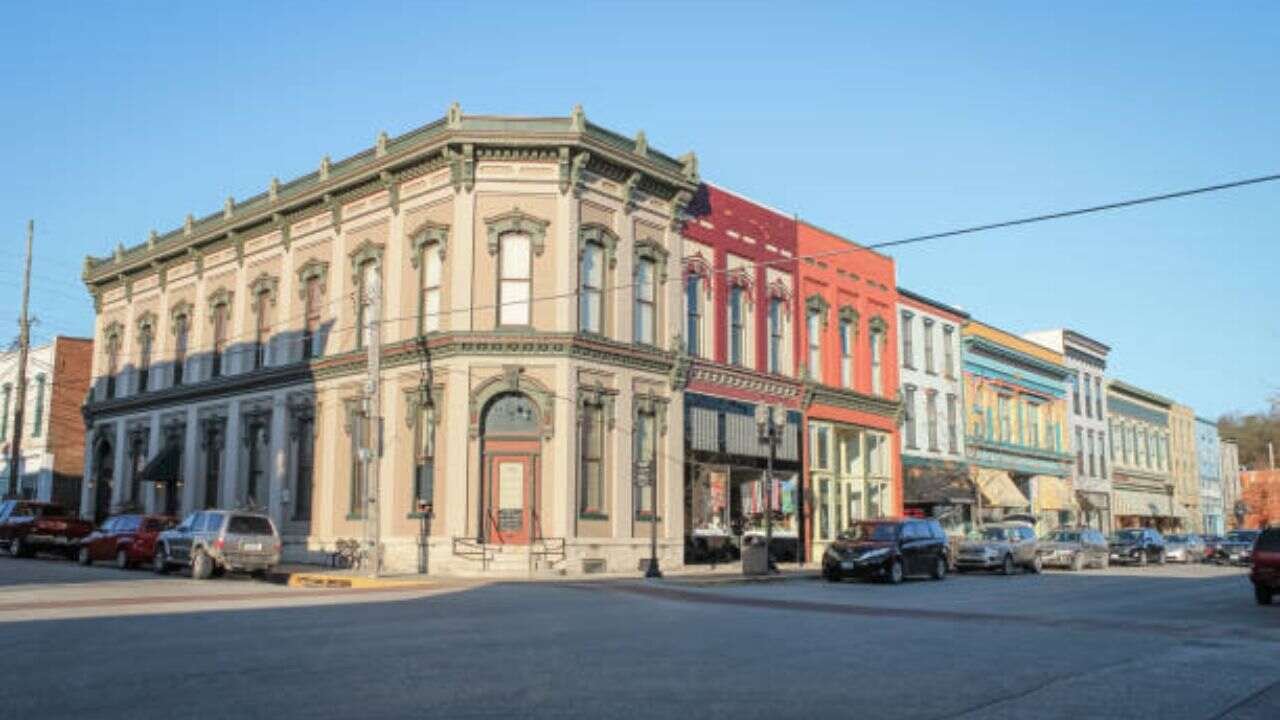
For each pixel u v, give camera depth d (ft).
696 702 30.71
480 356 98.37
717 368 116.06
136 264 147.33
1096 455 214.90
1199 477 274.57
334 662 37.78
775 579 95.96
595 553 98.84
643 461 106.01
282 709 28.89
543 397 97.96
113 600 63.98
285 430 118.93
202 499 131.64
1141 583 100.83
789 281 131.03
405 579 85.46
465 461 97.04
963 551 118.32
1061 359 203.72
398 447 103.30
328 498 111.34
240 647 41.78
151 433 143.23
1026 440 187.11
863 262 146.20
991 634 50.37
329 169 115.44
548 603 65.05
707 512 113.39
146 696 30.71
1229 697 32.78
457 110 100.01
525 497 97.45
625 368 104.53
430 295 104.06
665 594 74.69
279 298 122.72
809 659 40.27
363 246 111.04
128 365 150.20
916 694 32.55
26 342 149.18
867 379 143.95
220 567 94.12
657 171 108.78
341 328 112.88
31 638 44.29
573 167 100.78
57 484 169.58
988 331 177.99
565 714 28.63
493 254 99.86
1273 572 72.23
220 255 133.69
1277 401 197.06
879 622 55.67
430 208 104.32
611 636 47.14
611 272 104.73
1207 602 75.82
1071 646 45.93
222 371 131.13
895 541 97.91
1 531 128.57
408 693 31.58
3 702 29.71
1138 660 41.37
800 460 128.57
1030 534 125.39
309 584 88.48
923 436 155.94
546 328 99.14
